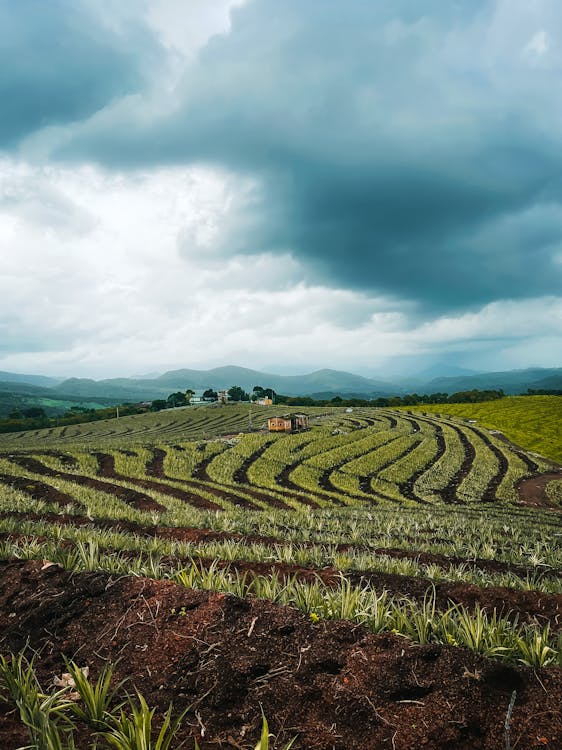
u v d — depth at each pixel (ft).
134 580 20.34
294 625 16.43
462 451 221.66
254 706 13.08
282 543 48.52
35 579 21.54
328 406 520.01
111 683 14.53
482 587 29.14
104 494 97.25
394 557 43.73
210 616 17.08
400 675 13.67
